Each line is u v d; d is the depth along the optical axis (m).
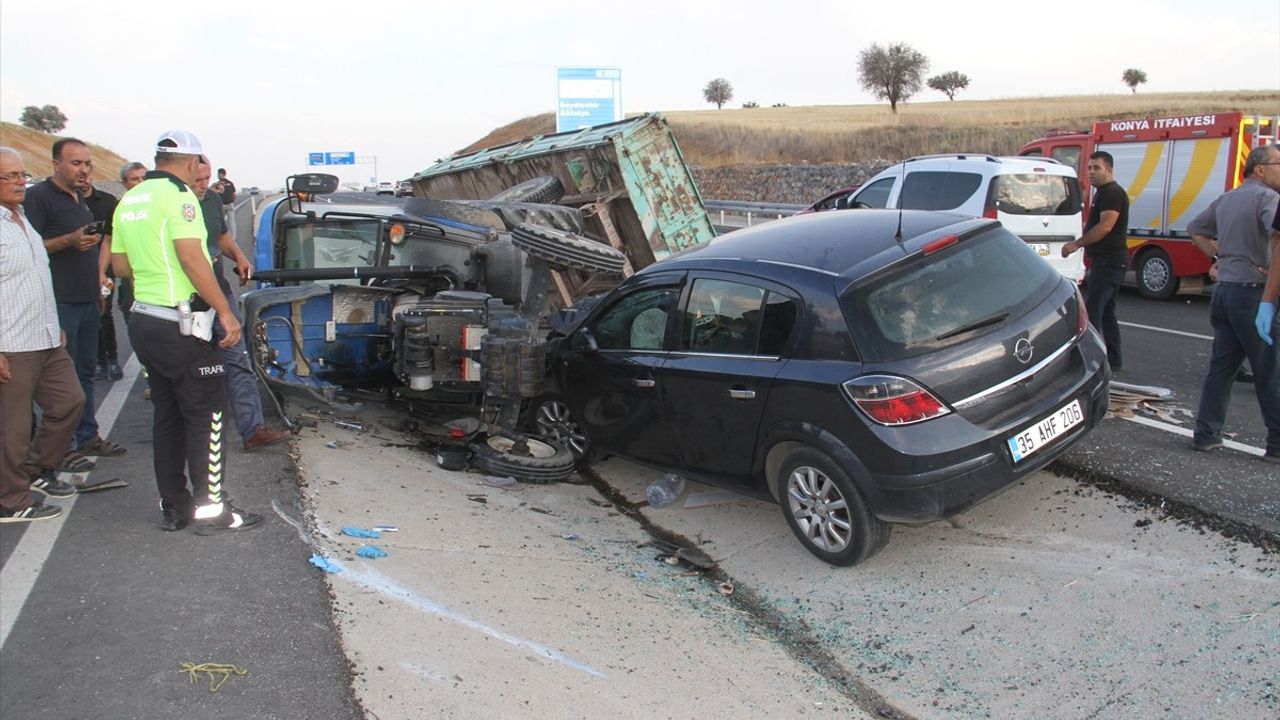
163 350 4.22
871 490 4.10
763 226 5.58
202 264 4.12
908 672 3.71
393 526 4.82
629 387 5.39
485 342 5.97
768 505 5.39
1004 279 4.47
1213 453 5.26
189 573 4.06
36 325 4.50
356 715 3.11
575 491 5.88
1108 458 5.22
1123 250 7.21
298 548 4.35
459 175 13.31
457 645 3.63
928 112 49.75
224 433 4.48
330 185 6.86
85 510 4.82
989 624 3.94
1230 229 5.03
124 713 3.07
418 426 7.04
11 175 4.37
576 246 5.83
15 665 3.34
